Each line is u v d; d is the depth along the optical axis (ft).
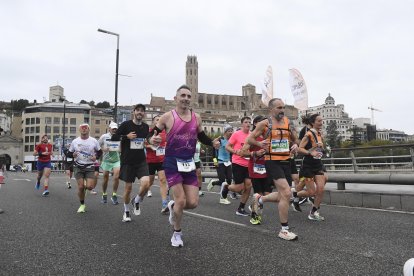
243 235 16.42
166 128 14.90
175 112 14.94
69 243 15.02
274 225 18.85
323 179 20.68
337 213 22.86
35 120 318.04
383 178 25.52
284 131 16.72
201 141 15.90
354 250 13.57
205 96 563.48
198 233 16.89
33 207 26.11
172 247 14.30
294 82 41.93
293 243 14.78
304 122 24.91
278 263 12.03
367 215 21.84
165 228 18.12
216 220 20.45
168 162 14.84
